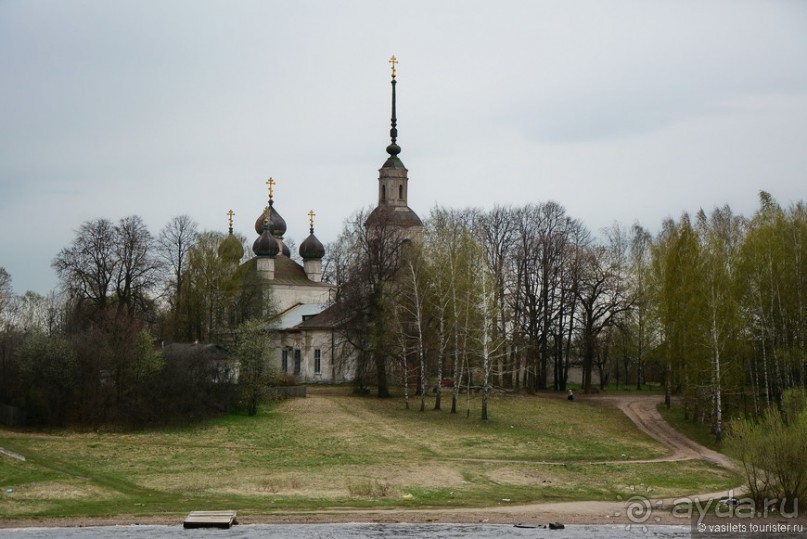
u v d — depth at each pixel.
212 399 104.81
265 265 157.25
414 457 85.75
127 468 80.25
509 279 126.94
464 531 61.44
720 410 95.06
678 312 101.25
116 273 129.00
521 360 129.00
